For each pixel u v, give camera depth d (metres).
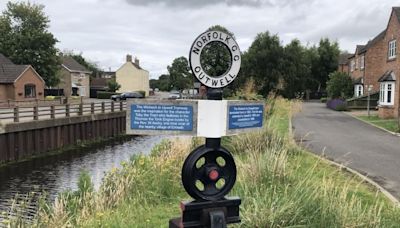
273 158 8.71
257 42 53.78
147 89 96.12
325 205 5.77
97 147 29.17
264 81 50.03
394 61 30.66
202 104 4.34
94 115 32.31
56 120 27.30
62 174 19.61
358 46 50.34
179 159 11.20
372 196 7.70
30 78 52.19
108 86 85.50
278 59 52.34
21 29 62.12
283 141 12.12
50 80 62.97
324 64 73.31
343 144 15.93
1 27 61.28
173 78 109.94
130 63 93.06
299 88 57.50
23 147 24.23
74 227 6.92
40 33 61.16
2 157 22.28
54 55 63.34
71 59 80.94
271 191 6.93
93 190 9.71
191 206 4.29
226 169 4.50
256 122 4.78
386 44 33.25
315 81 72.62
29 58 60.59
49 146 26.70
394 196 8.12
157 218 6.89
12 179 18.62
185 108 4.32
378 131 21.08
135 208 7.50
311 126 22.95
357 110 39.69
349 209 5.67
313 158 11.44
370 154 13.59
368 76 43.66
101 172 19.22
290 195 6.34
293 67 53.53
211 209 4.38
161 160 10.72
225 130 4.44
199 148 4.36
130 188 8.86
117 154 25.95
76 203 8.55
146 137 35.38
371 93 40.50
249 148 11.24
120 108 38.31
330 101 43.75
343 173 9.75
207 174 4.34
